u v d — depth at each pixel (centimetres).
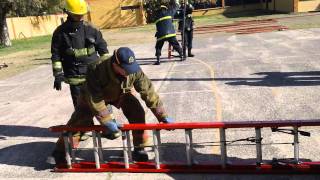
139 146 477
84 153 546
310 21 2359
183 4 1289
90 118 486
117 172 478
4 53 2319
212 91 828
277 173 438
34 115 780
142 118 491
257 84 854
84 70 555
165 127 448
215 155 500
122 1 4019
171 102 773
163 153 518
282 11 3494
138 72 441
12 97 984
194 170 456
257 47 1445
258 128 433
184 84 923
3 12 2806
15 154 571
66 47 548
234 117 646
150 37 2427
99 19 4062
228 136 559
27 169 516
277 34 1836
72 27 542
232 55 1306
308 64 1028
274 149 503
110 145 565
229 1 4128
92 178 471
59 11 4394
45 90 1027
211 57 1306
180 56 1272
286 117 622
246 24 2581
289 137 536
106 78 429
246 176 442
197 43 1784
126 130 460
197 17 3912
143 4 4050
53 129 484
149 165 477
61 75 555
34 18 4056
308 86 798
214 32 2272
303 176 431
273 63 1087
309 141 519
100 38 556
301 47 1339
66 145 486
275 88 805
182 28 1299
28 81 1205
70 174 488
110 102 466
